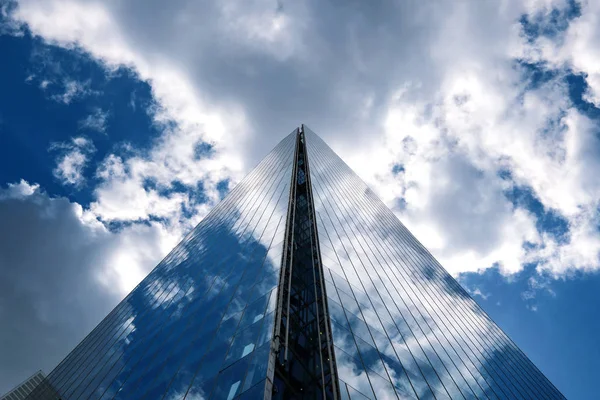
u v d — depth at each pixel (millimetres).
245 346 22250
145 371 30297
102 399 31719
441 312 53250
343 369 22344
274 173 64062
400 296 42875
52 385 45250
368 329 29156
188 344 28266
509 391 47094
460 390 33969
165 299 43875
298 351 24344
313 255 34406
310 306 28266
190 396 21547
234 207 62344
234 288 31344
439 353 38188
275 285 26625
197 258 49250
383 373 25406
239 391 18719
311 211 43469
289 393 20797
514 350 72000
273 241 34500
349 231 47969
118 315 53281
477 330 63094
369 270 41125
